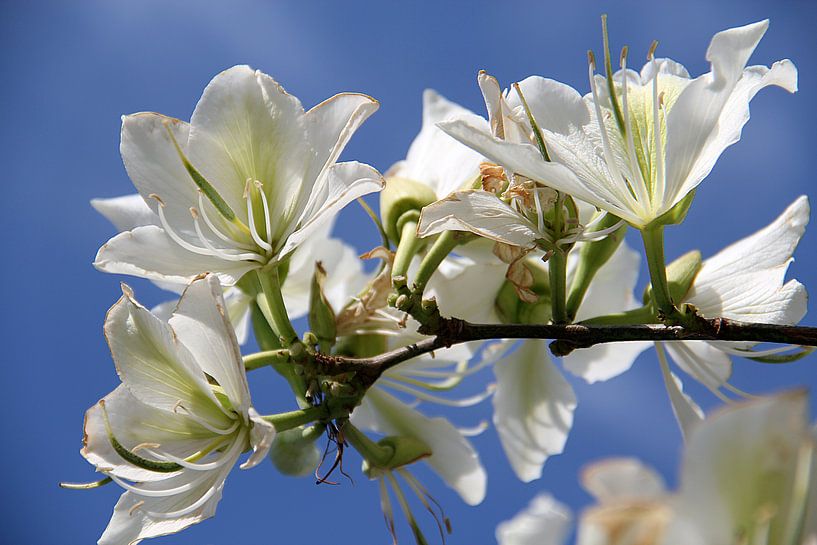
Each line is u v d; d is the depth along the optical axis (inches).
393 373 43.9
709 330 40.1
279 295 41.2
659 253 40.3
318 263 42.3
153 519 40.4
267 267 41.1
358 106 40.8
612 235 41.7
